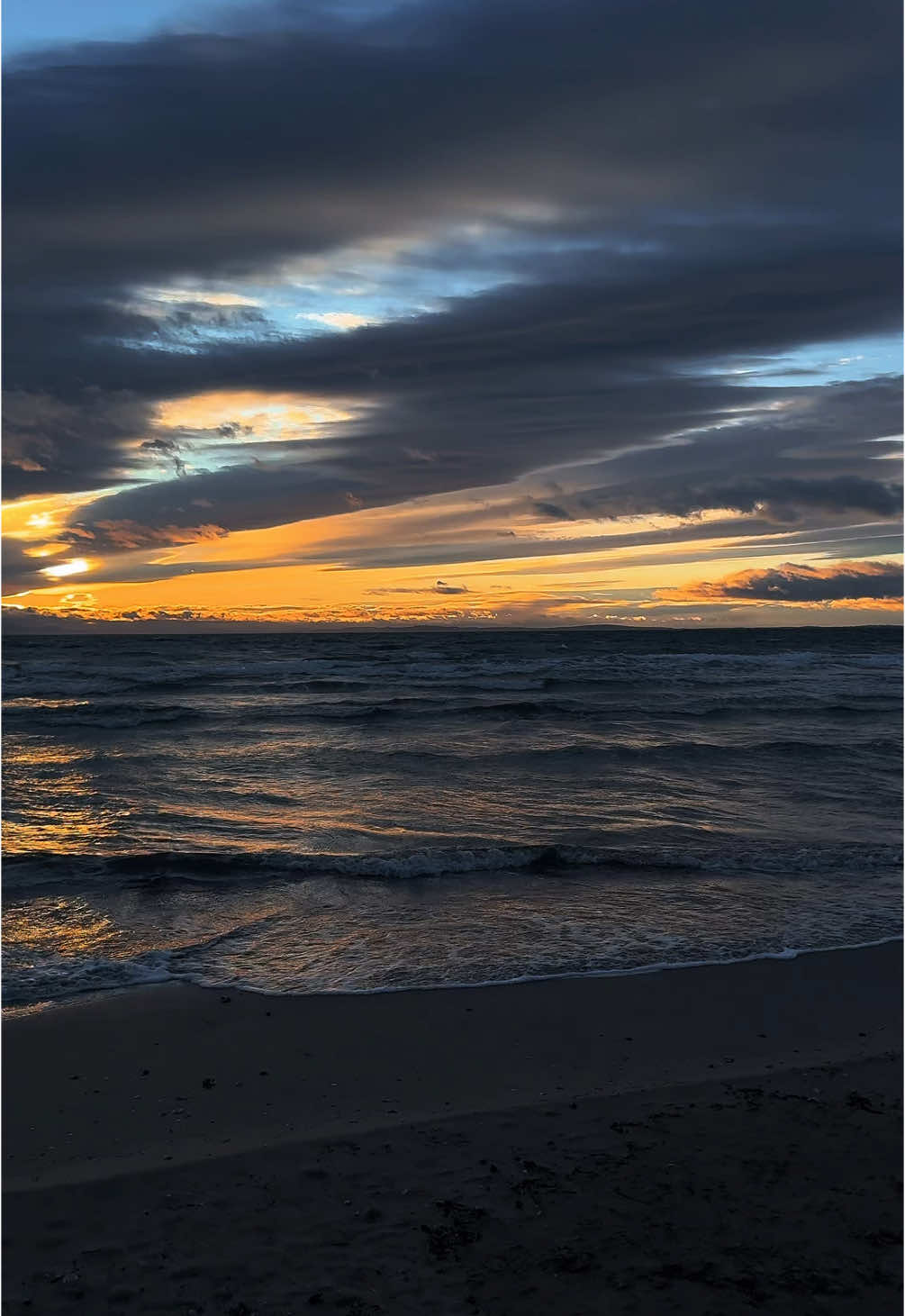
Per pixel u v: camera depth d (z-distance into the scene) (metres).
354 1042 5.64
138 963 6.94
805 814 12.63
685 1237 3.66
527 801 13.56
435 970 6.84
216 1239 3.69
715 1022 5.97
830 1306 3.25
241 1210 3.89
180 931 7.68
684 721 23.41
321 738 20.28
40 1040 5.62
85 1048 5.52
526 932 7.68
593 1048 5.59
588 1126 4.61
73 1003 6.21
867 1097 4.92
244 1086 5.06
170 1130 4.58
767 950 7.26
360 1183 4.09
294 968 6.88
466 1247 3.63
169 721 22.97
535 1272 3.47
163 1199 3.97
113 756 17.67
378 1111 4.79
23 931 7.62
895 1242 3.61
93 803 13.20
